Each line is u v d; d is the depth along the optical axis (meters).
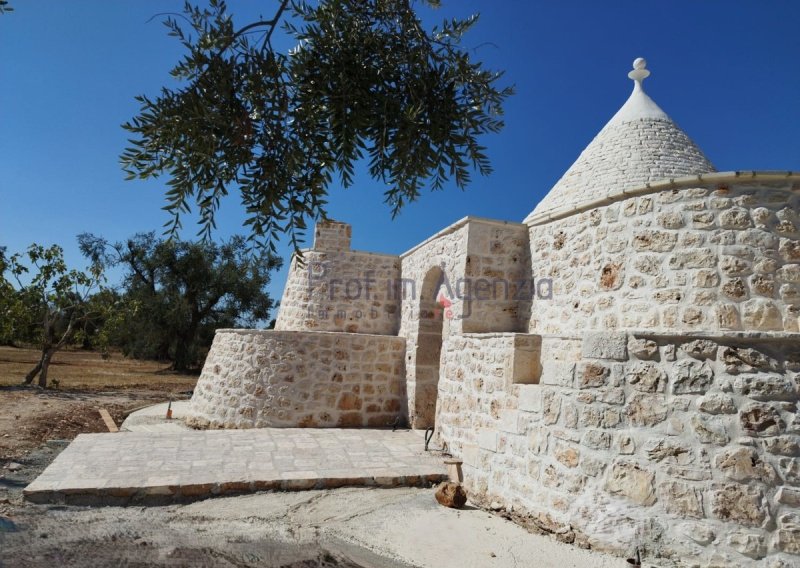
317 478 6.70
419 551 4.89
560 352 7.01
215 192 2.37
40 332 18.69
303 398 11.51
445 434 9.34
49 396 14.56
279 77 2.55
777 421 4.47
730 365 4.65
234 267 33.09
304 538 5.11
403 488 6.91
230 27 2.46
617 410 5.03
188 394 18.56
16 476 6.63
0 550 4.30
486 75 3.07
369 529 5.42
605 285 7.70
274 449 8.27
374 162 2.79
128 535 4.90
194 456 7.52
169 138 2.23
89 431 10.46
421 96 2.88
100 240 33.56
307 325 14.77
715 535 4.37
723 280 6.48
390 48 2.90
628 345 5.09
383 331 14.91
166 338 32.34
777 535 4.24
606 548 4.76
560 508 5.22
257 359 12.01
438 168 3.00
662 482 4.66
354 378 11.90
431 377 11.59
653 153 11.56
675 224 6.98
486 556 4.79
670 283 6.87
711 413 4.62
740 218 6.55
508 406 7.09
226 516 5.63
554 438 5.46
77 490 5.75
